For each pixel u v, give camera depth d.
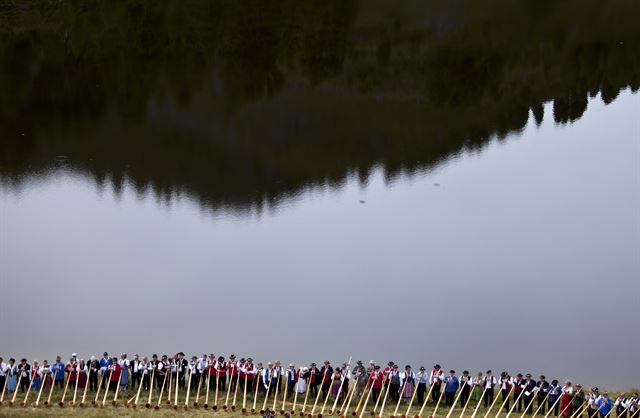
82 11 131.50
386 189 117.06
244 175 116.31
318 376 59.72
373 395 59.47
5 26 129.38
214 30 134.00
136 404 55.94
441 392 60.12
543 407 58.91
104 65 127.81
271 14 137.75
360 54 136.75
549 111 138.00
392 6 146.00
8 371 56.59
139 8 133.25
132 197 110.56
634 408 56.47
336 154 121.56
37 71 125.12
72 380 58.31
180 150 117.25
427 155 125.81
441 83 135.00
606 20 149.88
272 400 58.97
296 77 131.62
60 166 112.62
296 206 112.38
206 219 108.62
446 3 149.00
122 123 119.50
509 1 150.38
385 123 127.75
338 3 141.75
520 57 143.50
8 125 117.38
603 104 142.38
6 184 109.75
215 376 59.03
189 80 127.81
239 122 122.00
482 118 132.50
